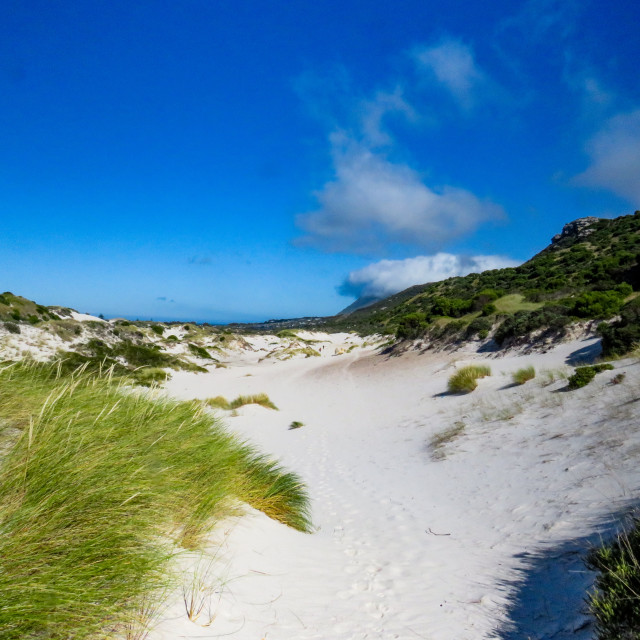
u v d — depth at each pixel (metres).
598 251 48.56
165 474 3.39
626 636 2.24
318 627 2.67
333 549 4.45
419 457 9.11
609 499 4.61
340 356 47.53
